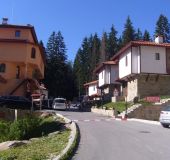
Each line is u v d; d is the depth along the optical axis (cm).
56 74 8969
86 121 3027
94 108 5200
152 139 1812
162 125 2573
